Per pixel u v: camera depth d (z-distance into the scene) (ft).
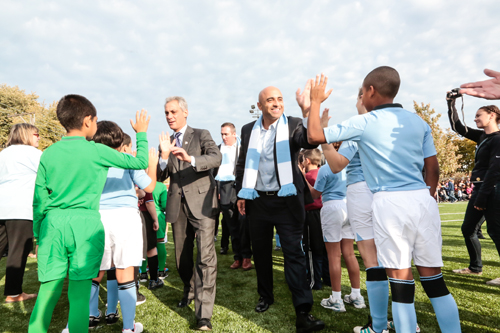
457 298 8.38
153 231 10.12
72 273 5.10
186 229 8.25
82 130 5.66
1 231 8.96
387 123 4.83
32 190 9.29
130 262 6.56
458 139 112.37
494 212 9.17
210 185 8.09
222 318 7.39
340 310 7.70
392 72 5.24
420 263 4.58
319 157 10.09
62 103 5.51
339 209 7.90
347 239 8.04
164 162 8.23
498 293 8.78
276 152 7.29
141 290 9.91
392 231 4.51
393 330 6.63
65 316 7.73
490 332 6.29
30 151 9.48
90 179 5.42
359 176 6.64
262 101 7.53
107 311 7.38
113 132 7.21
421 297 8.52
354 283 8.07
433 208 4.58
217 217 8.36
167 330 6.81
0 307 8.41
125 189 7.02
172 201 8.09
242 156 8.32
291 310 7.84
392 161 4.68
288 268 6.97
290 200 7.13
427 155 5.35
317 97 4.94
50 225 5.08
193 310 8.04
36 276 11.66
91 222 5.31
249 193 7.50
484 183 9.30
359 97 6.93
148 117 6.37
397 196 4.56
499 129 9.88
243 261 12.42
